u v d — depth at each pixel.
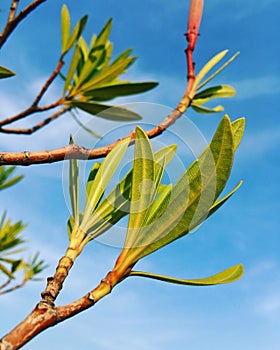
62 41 0.52
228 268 0.31
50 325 0.25
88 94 0.55
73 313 0.26
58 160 0.39
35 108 0.53
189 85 0.58
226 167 0.27
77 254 0.30
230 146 0.27
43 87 0.52
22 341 0.23
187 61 0.58
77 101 0.53
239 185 0.29
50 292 0.26
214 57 0.59
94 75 0.56
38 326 0.24
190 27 0.59
